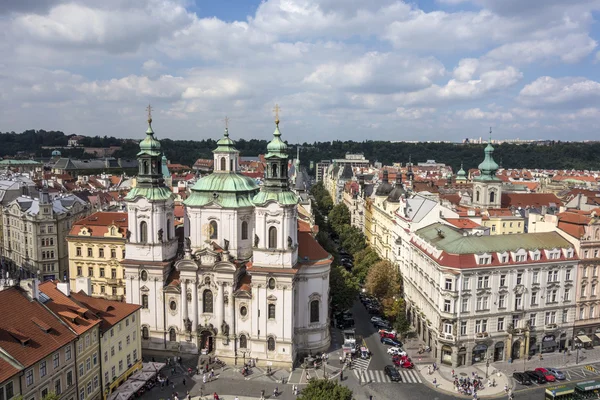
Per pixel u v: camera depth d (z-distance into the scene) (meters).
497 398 98.69
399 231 161.12
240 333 114.56
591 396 95.81
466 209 179.62
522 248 113.56
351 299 135.88
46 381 77.88
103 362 93.12
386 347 123.94
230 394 100.38
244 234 119.38
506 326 114.56
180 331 116.94
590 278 119.69
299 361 116.94
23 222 178.75
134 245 116.94
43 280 175.50
